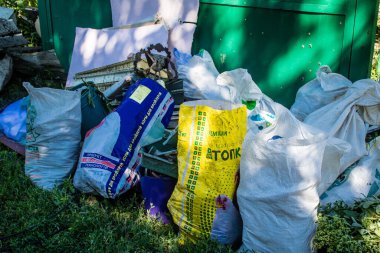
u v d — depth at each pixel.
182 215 3.39
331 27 4.45
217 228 3.30
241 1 4.79
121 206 3.79
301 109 4.31
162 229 3.54
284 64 4.76
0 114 4.57
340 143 3.37
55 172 4.12
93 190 3.86
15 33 5.54
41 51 5.95
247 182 3.14
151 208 3.67
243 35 4.90
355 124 3.82
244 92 4.37
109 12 5.56
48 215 3.64
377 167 3.71
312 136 3.12
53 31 6.05
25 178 4.10
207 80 4.36
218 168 3.24
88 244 3.34
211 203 3.27
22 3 6.86
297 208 3.02
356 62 4.42
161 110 3.94
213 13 5.00
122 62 4.95
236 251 3.30
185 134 3.27
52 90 4.05
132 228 3.51
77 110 4.11
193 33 5.09
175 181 3.71
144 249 3.34
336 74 4.23
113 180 3.71
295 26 4.61
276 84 4.85
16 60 5.68
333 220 3.12
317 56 4.57
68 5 5.83
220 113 3.23
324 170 3.45
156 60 4.48
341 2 4.33
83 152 3.85
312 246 3.16
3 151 4.41
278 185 3.05
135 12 5.32
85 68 5.52
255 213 3.12
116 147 3.75
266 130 3.18
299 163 2.98
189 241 3.37
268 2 4.66
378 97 3.83
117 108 3.91
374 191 3.64
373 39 4.34
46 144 4.08
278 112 4.08
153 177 3.76
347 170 3.72
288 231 3.05
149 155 3.63
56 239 3.37
